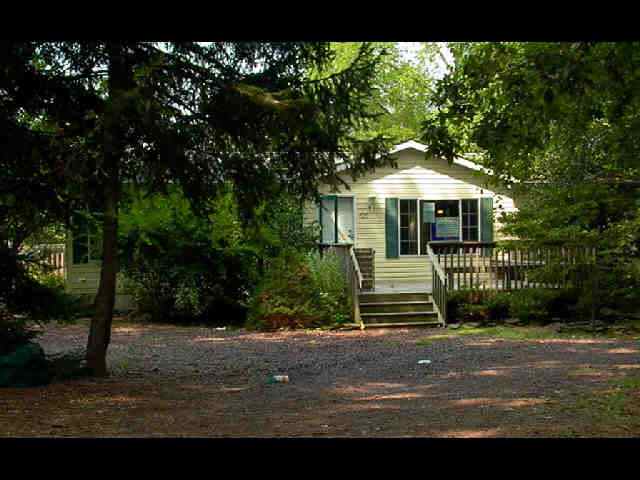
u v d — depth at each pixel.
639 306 16.56
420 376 10.41
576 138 12.12
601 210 16.88
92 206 9.00
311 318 17.22
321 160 10.09
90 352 10.44
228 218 17.66
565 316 17.44
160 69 8.87
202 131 9.69
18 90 8.39
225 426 6.81
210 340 15.48
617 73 7.22
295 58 10.61
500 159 8.91
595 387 8.74
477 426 6.61
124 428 6.65
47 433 6.35
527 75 7.34
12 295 9.72
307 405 8.08
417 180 21.97
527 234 17.28
